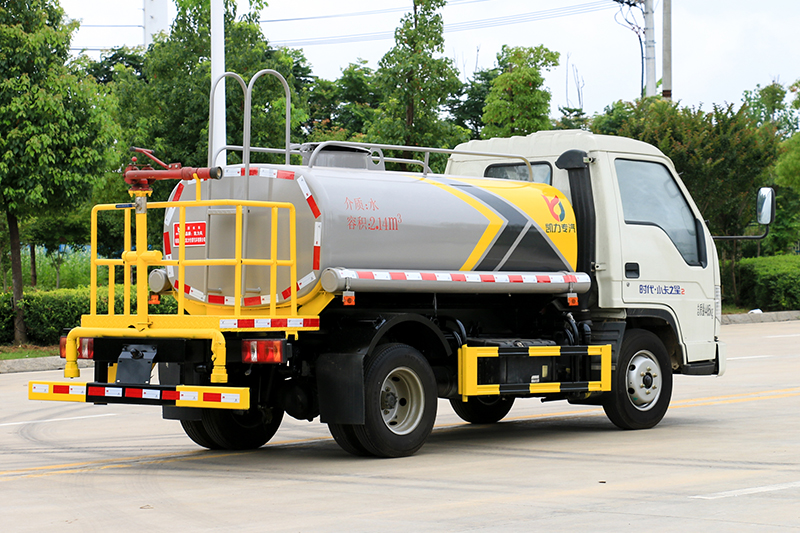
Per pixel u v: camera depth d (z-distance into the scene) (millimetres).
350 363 7770
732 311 30203
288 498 6477
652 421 9984
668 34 32750
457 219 8648
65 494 6789
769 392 13141
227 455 8633
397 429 8164
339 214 7848
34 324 19922
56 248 34719
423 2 21562
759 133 28234
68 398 7977
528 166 10125
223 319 7414
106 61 47625
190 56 24078
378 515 5871
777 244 37750
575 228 9648
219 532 5508
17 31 18906
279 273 7973
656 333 10453
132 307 20297
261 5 24141
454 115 44750
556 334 9508
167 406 7957
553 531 5367
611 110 43125
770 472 7223
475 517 5766
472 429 10289
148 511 6145
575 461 7883
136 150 8000
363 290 7848
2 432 10297
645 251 10023
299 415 8211
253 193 8133
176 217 8703
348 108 46062
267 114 23688
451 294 8898
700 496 6305
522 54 29672
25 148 18969
